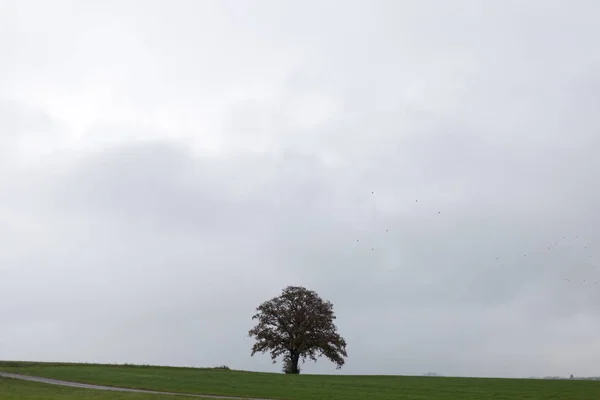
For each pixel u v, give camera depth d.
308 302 93.19
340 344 91.56
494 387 63.69
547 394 56.09
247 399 46.88
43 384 51.72
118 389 51.00
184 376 66.06
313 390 56.84
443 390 59.84
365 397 51.72
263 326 92.62
